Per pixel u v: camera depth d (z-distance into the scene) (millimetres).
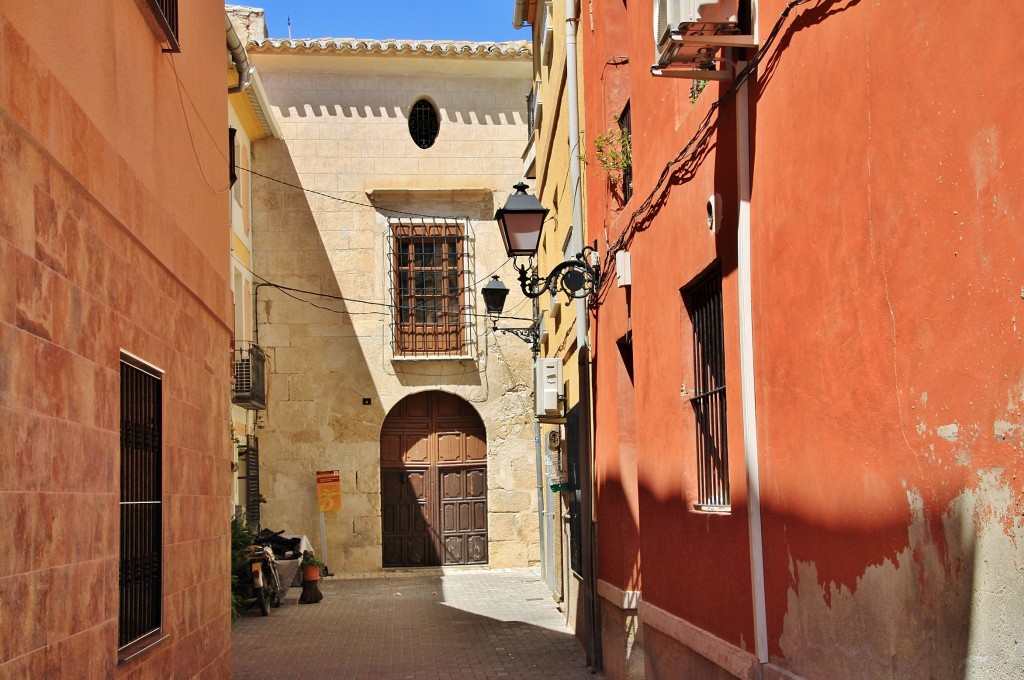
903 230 3664
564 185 13953
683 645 6926
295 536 20547
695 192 6484
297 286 23375
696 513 6543
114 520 5711
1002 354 3051
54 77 4875
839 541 4305
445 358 23469
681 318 6922
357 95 24000
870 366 3969
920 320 3557
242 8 24125
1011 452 3021
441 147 24062
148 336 6648
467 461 23891
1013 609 3021
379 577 22578
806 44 4559
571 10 12047
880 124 3828
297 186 23609
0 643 4066
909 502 3674
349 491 23016
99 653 5379
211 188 9000
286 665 11992
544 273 17828
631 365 9836
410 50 23578
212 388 8781
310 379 23203
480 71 24250
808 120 4555
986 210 3115
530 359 23812
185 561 7539
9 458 4215
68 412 4992
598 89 10641
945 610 3422
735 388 5707
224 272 9500
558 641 13289
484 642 13398
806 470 4668
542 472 20922
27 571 4398
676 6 5219
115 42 6020
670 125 7215
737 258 5605
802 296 4676
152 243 6734
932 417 3488
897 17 3678
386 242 23688
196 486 8008
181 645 7305
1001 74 3014
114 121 5984
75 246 5168
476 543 23781
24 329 4426
